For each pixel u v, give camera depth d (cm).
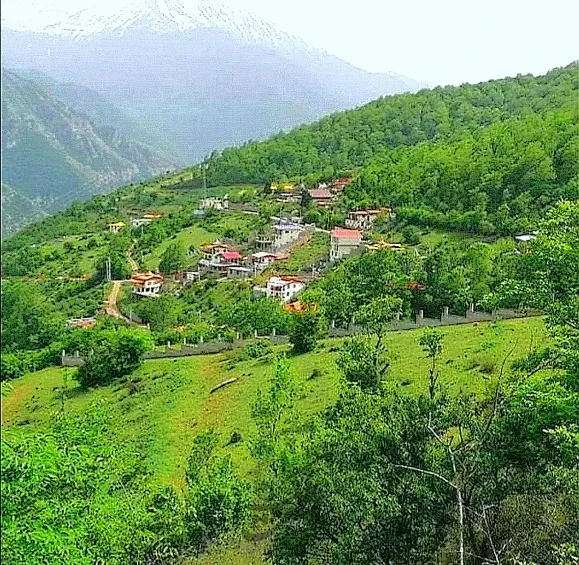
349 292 7712
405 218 14175
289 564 2192
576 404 2152
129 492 2834
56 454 1769
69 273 15300
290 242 15475
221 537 3067
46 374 8050
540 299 2367
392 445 2214
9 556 1536
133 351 7331
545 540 2072
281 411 3800
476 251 7381
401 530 2045
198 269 14600
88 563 1755
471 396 2831
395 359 4797
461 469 2142
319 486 2192
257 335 8169
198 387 6184
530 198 11894
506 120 18688
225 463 3441
